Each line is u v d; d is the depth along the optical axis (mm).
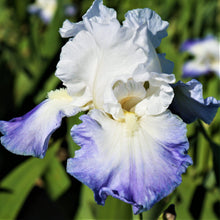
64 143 759
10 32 1224
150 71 504
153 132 503
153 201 472
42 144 514
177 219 616
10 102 882
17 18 1171
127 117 509
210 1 1204
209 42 1081
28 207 730
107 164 483
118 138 498
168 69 534
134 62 502
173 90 526
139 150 492
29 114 541
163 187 477
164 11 1136
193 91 512
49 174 676
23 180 625
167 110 513
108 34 496
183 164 485
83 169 479
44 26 1276
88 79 518
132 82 509
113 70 505
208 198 636
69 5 864
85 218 651
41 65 854
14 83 913
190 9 1117
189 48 1073
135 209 472
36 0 1293
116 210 582
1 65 936
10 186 621
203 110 521
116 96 512
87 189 645
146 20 508
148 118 513
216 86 764
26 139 521
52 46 766
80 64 514
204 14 1160
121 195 472
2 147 721
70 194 711
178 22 1158
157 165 486
